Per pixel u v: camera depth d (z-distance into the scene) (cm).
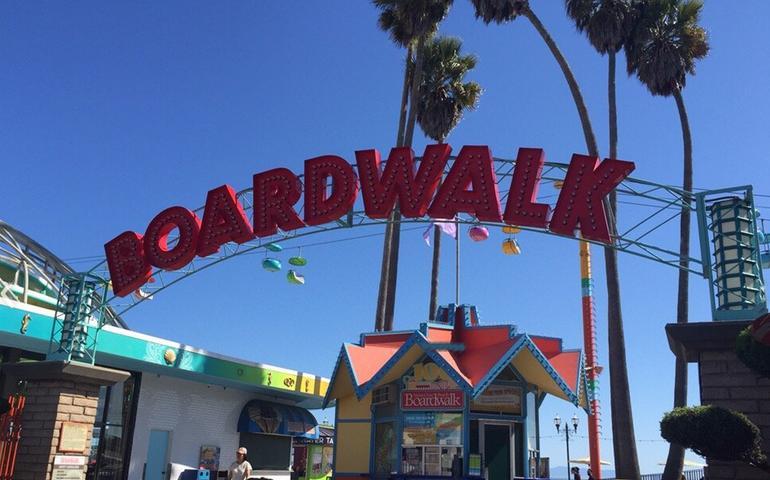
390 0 3150
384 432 2066
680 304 2739
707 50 3106
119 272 1791
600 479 2889
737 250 1248
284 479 2931
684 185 3041
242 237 1738
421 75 3288
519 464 1930
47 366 1473
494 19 2895
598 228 1497
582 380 2012
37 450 1436
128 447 2241
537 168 1577
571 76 2864
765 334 859
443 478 1858
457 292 2272
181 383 2477
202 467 2508
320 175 1712
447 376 1975
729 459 952
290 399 3020
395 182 1658
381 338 2162
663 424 985
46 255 2700
